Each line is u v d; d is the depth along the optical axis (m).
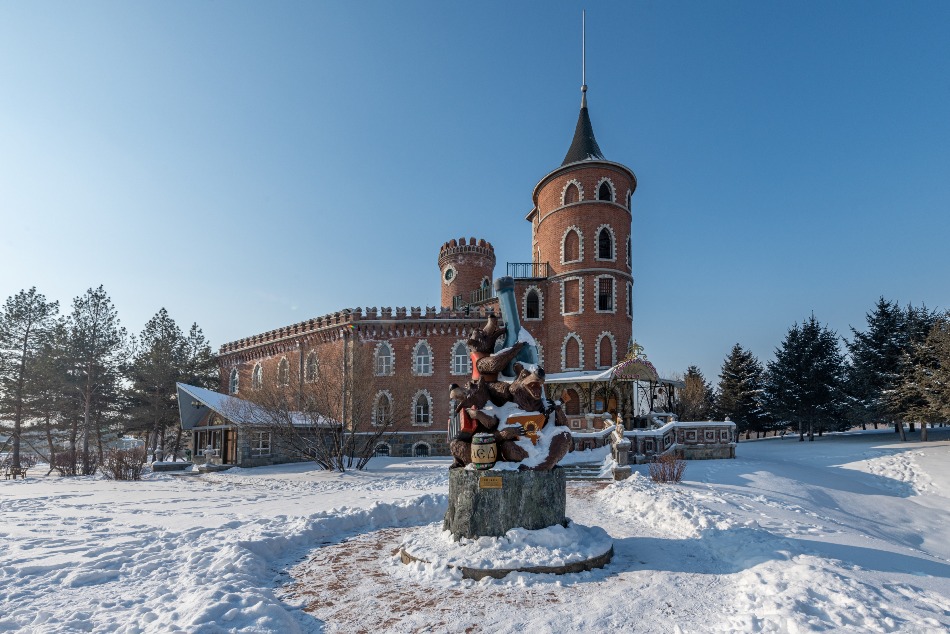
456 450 8.01
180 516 11.95
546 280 38.16
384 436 35.97
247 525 10.30
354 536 9.82
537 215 44.69
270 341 45.19
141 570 7.18
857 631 4.66
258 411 29.73
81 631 5.08
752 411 49.62
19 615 5.44
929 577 6.55
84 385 43.22
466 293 48.91
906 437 34.41
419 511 11.60
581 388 34.50
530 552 6.87
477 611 5.64
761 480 17.75
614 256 36.50
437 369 37.91
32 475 32.12
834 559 6.80
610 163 37.19
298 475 24.16
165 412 45.31
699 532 9.03
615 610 5.54
